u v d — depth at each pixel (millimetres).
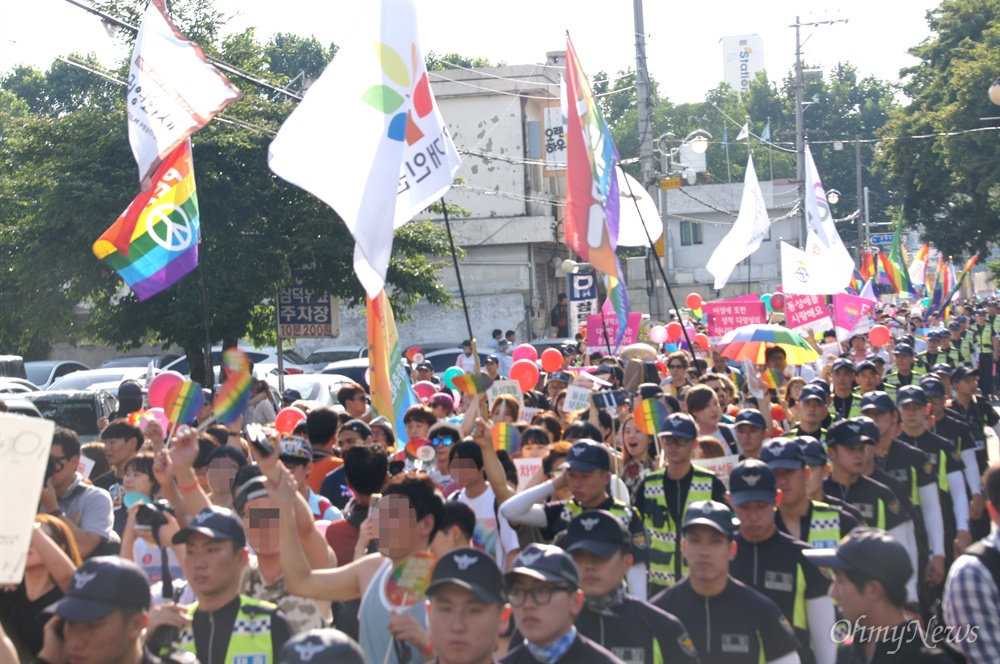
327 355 30906
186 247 8992
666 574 6457
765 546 5324
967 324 22594
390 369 8195
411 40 7684
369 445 6039
